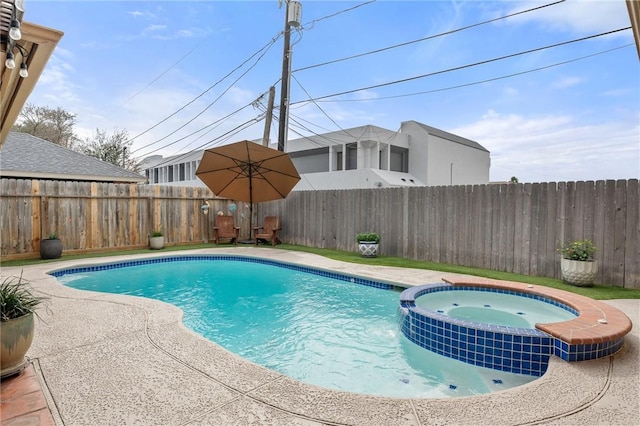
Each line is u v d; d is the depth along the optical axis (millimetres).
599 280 5977
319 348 4129
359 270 7191
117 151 25547
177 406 2303
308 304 5805
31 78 2793
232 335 4523
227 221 11656
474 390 3180
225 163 10250
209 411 2254
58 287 5512
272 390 2520
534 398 2457
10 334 2582
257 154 9727
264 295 6340
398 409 2307
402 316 4570
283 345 4219
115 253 9156
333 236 10367
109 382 2596
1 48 2277
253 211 12719
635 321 4086
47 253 7992
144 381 2617
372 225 9453
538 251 6664
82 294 5121
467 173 24000
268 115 12656
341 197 10148
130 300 4840
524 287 5070
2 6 2125
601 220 5969
